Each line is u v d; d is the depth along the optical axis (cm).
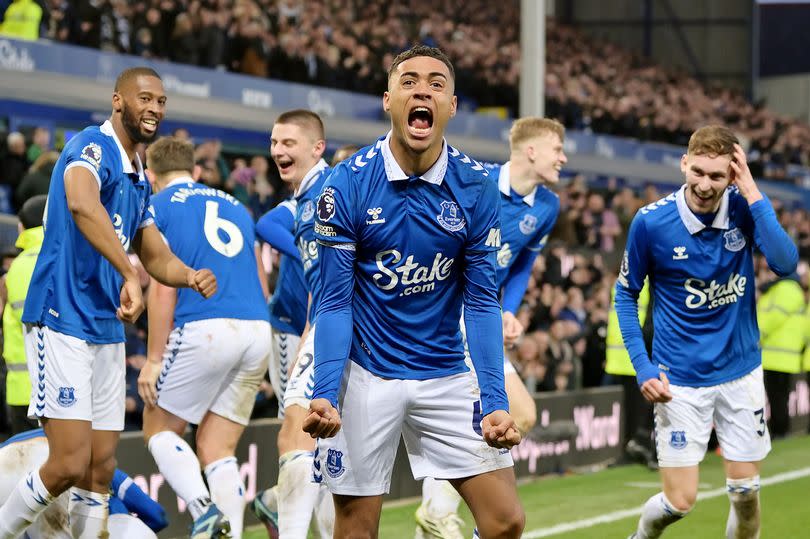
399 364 351
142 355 715
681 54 3170
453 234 336
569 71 2102
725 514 679
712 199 455
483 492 353
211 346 499
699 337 467
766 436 474
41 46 1032
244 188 1081
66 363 397
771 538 614
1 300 643
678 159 1950
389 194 333
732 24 3155
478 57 1803
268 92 1263
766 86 3428
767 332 1088
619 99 2048
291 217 512
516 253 544
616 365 927
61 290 398
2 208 941
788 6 3381
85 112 1093
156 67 1141
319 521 473
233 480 502
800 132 2648
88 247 402
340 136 1355
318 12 1515
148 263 434
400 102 320
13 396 543
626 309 482
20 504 397
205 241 507
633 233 473
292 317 541
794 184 2259
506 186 531
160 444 488
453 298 351
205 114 1191
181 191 514
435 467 360
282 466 454
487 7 2344
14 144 946
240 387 517
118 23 1152
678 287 469
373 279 343
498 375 335
